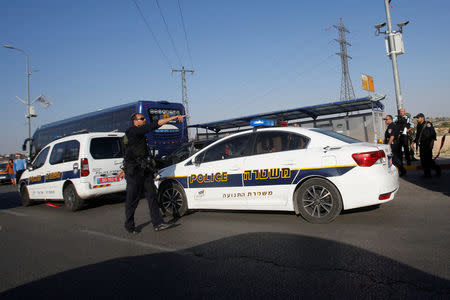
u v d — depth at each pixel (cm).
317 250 409
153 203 565
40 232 639
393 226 485
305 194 531
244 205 585
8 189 1911
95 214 798
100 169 855
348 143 530
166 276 368
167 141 1623
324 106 1614
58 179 894
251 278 344
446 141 1967
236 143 614
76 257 460
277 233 494
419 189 765
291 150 554
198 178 634
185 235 529
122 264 418
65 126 2052
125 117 1628
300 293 303
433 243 405
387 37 1352
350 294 294
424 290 292
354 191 494
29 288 363
